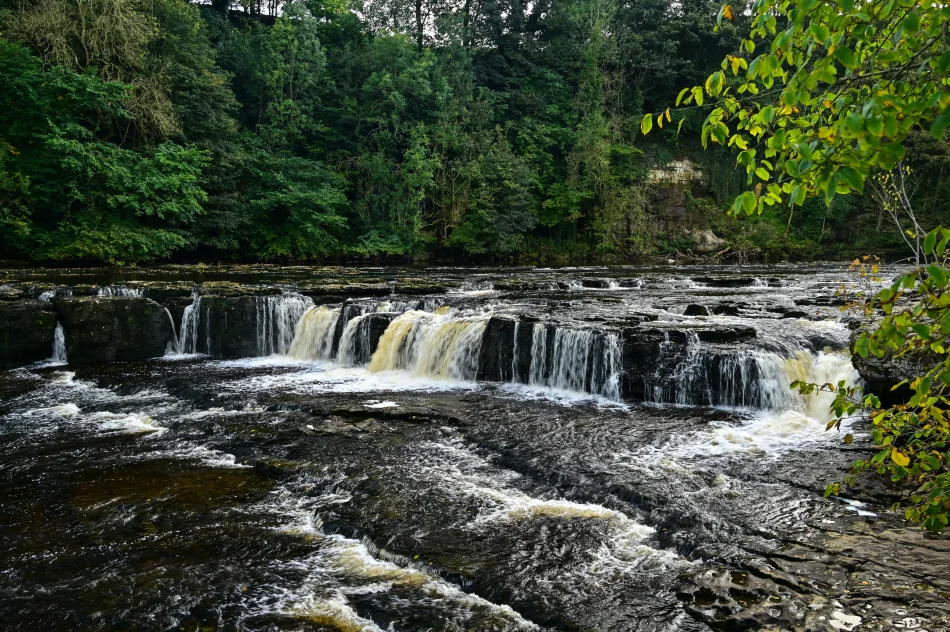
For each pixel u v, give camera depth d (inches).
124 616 193.5
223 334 650.2
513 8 1994.3
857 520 239.3
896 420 141.6
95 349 616.1
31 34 1070.4
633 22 2151.8
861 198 1787.6
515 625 186.9
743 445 336.2
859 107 93.1
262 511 270.5
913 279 95.4
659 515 250.5
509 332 514.3
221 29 1673.2
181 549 236.5
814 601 185.5
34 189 1042.7
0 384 515.8
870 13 93.7
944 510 134.0
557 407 425.7
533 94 1921.8
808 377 417.7
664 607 189.3
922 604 180.9
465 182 1646.2
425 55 1686.8
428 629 185.5
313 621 191.3
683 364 439.8
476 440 349.4
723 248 1819.6
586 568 215.0
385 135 1614.2
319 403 436.1
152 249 1149.7
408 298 708.0
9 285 704.4
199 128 1331.2
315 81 1660.9
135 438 369.4
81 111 1131.3
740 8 1753.2
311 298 698.8
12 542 241.8
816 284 906.7
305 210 1449.3
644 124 130.6
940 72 87.9
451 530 244.7
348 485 288.8
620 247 1825.8
